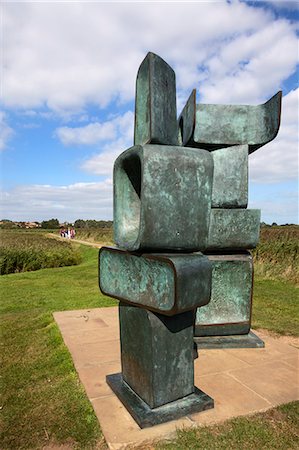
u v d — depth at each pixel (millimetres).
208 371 3225
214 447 2156
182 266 2186
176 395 2539
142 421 2320
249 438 2240
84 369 3299
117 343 4023
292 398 2732
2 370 3486
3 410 2725
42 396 2908
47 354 3865
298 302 5980
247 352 3697
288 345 3924
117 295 2768
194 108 3611
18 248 14508
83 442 2270
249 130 3977
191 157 2414
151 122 2400
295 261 8641
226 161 3992
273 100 3707
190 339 2619
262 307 5664
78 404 2719
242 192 3998
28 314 5723
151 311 2438
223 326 3973
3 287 8859
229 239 3920
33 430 2441
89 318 5137
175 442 2195
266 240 10797
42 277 10531
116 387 2783
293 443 2205
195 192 2438
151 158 2277
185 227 2412
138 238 2316
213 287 3973
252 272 3996
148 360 2453
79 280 9688
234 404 2633
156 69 2477
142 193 2264
